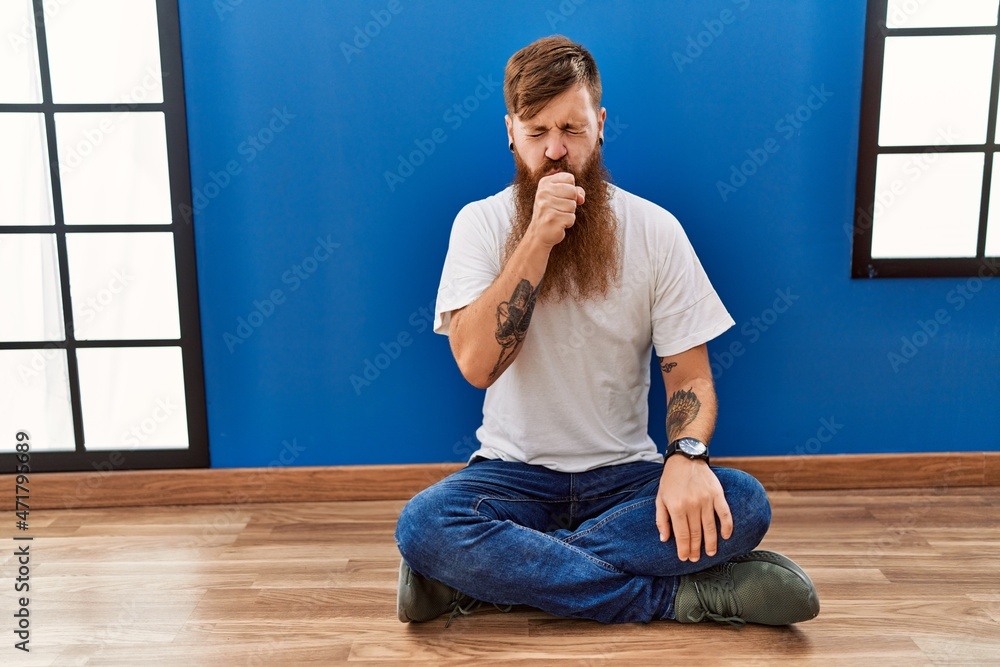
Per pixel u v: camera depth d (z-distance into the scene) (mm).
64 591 1415
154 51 1717
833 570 1436
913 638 1197
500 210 1432
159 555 1571
